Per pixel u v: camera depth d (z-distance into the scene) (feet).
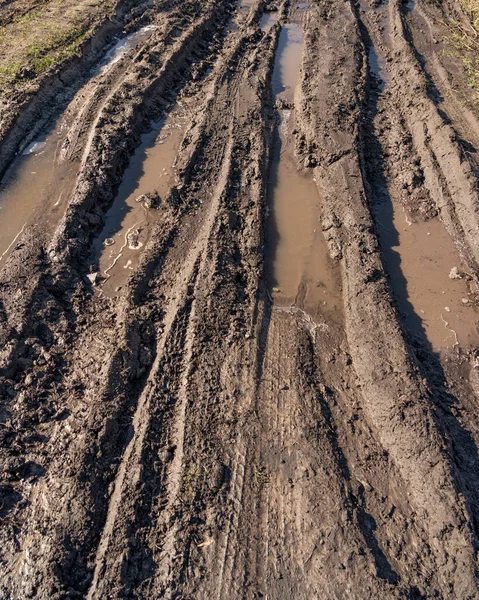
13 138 43.50
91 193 38.50
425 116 46.09
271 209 39.96
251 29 62.54
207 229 36.35
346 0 66.85
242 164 42.50
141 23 63.36
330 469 24.67
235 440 25.55
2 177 41.04
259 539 22.38
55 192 39.60
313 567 21.53
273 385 28.14
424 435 25.48
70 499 23.20
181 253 35.60
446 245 37.83
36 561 21.54
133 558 21.80
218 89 50.44
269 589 21.01
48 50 53.42
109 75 51.24
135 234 37.45
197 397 27.07
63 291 33.12
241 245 35.88
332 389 28.84
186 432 25.53
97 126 43.93
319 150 43.52
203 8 65.82
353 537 22.30
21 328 29.94
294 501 23.57
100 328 31.12
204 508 23.29
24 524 23.03
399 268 36.11
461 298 34.32
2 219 37.68
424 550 22.59
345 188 39.86
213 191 40.16
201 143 43.88
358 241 35.99
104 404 26.53
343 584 20.99
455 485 23.76
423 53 57.26
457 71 53.93
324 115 46.62
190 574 21.33
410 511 23.95
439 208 40.11
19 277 32.86
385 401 27.40
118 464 24.80
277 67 56.70
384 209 40.45
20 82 48.29
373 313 31.53
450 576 21.63
